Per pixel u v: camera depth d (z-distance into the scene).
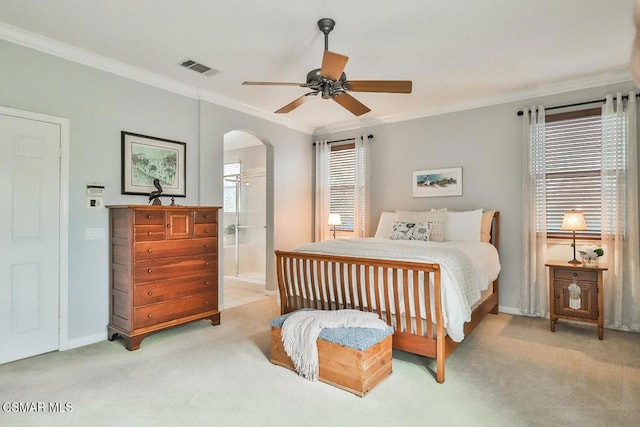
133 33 2.81
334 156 5.71
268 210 5.25
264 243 6.27
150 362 2.80
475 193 4.48
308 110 4.86
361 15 2.54
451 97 4.37
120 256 3.20
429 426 1.96
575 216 3.54
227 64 3.40
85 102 3.18
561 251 3.93
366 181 5.29
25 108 2.83
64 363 2.77
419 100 4.47
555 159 3.98
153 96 3.69
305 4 2.40
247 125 4.73
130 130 3.50
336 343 2.37
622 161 3.54
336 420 2.01
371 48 3.06
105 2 2.39
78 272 3.13
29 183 2.86
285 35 2.83
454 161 4.64
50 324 2.98
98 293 3.27
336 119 5.32
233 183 6.78
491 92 4.19
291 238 5.48
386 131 5.22
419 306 2.55
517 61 3.34
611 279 3.58
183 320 3.46
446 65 3.42
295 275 3.29
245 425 1.97
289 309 3.34
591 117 3.77
